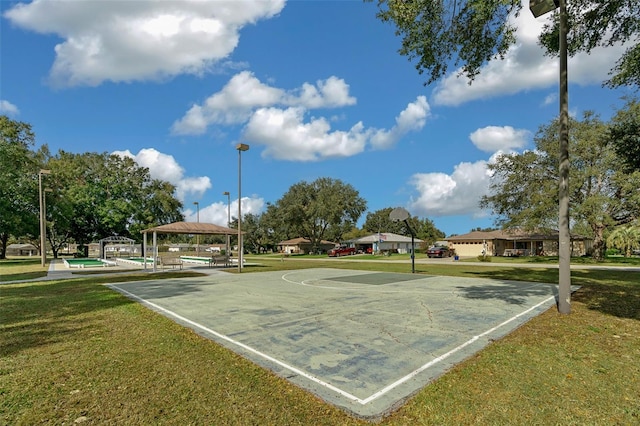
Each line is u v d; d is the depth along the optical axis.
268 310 7.80
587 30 8.20
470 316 7.00
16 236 34.94
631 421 2.91
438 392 3.47
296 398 3.37
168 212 48.16
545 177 29.73
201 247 47.75
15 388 3.61
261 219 73.62
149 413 3.09
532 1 6.88
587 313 7.14
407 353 4.69
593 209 27.06
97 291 11.32
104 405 3.24
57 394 3.47
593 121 28.14
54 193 37.31
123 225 43.28
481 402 3.26
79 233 43.50
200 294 10.51
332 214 52.94
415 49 7.80
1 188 31.45
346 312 7.48
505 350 4.77
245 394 3.46
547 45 8.77
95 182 43.16
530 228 29.73
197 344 5.17
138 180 46.28
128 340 5.40
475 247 47.94
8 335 5.73
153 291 11.30
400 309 7.79
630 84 8.96
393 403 3.25
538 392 3.46
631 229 26.17
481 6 6.47
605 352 4.66
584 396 3.38
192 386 3.65
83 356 4.63
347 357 4.54
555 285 12.14
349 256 46.06
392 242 57.38
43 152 40.84
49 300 9.41
